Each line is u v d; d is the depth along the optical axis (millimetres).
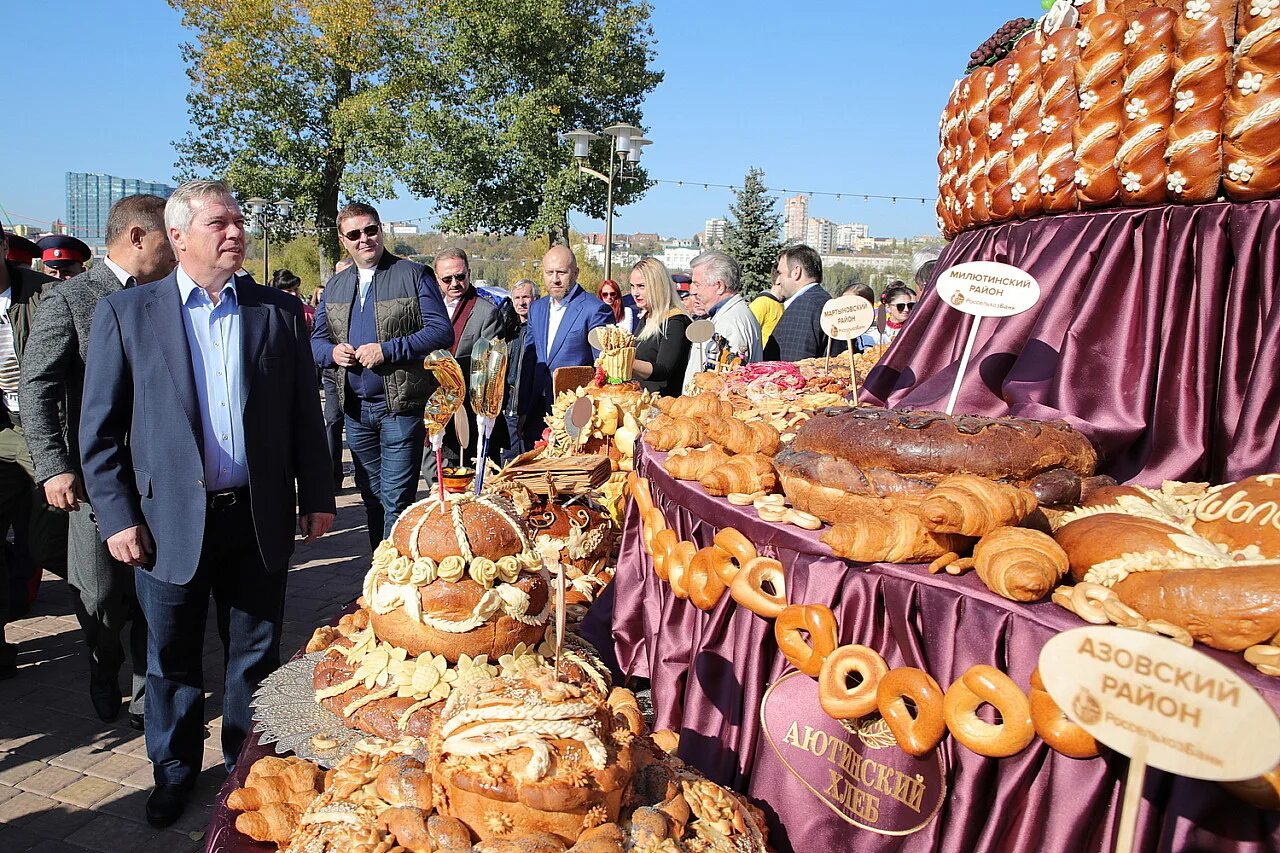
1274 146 1825
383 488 5227
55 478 3225
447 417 2080
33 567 4887
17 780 3336
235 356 2957
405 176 27422
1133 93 2004
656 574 2512
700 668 2084
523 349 6582
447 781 1342
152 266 3576
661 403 2865
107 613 3660
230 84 27203
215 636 4738
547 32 27219
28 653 4527
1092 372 2102
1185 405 2002
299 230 29609
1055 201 2262
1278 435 1822
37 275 4188
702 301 5898
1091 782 1310
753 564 1855
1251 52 1804
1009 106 2406
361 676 1859
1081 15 2111
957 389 2145
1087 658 1063
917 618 1544
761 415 2922
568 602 2910
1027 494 1527
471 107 28031
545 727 1314
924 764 1543
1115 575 1354
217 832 1663
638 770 1532
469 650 1801
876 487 1703
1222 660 1193
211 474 2914
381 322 5020
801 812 1767
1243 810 1178
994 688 1374
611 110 29328
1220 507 1431
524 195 27578
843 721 1695
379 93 27234
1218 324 1994
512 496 3080
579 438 3676
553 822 1298
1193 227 2018
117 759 3514
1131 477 2037
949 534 1546
